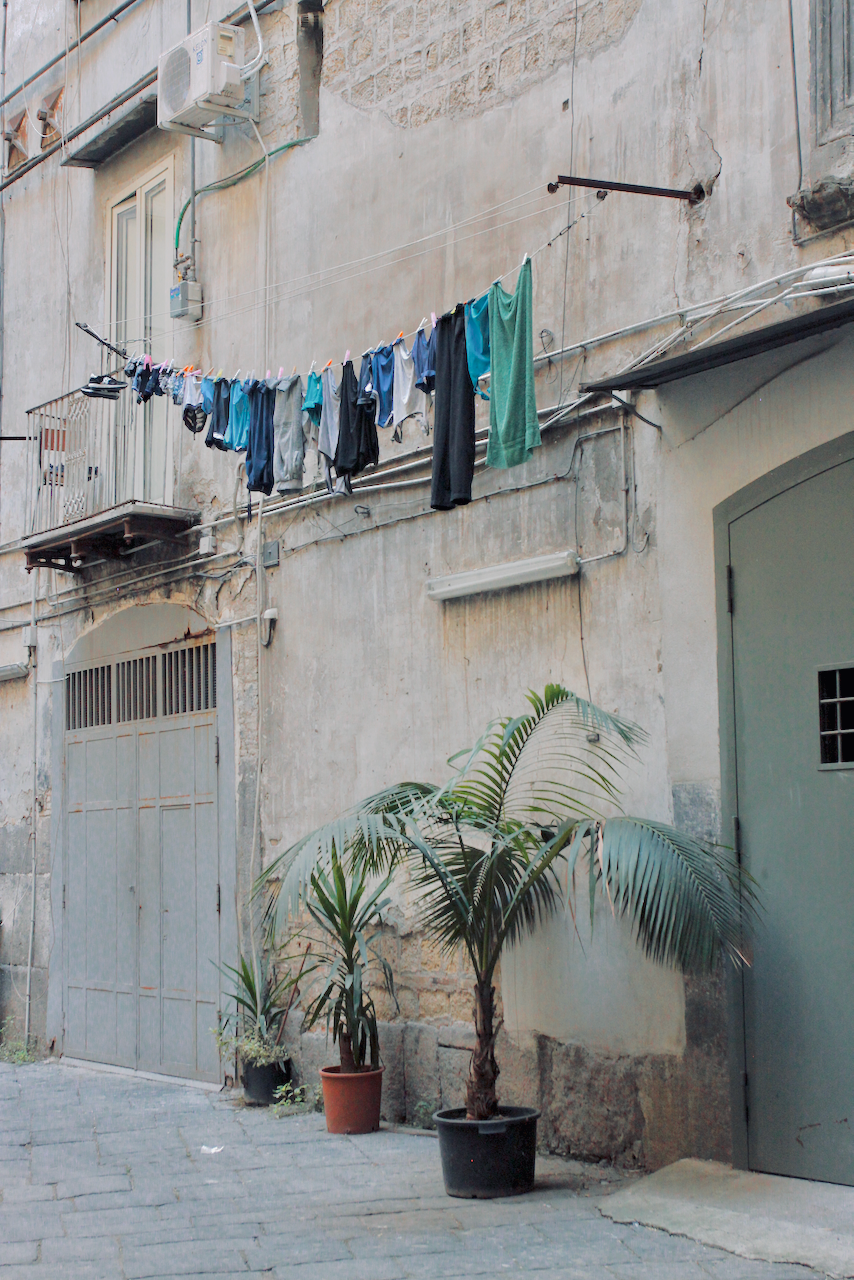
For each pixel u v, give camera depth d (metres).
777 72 6.17
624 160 6.90
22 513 12.38
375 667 8.27
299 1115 8.09
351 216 8.80
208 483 9.91
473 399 6.79
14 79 13.01
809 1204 5.28
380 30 8.64
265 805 9.09
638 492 6.66
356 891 7.65
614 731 6.23
